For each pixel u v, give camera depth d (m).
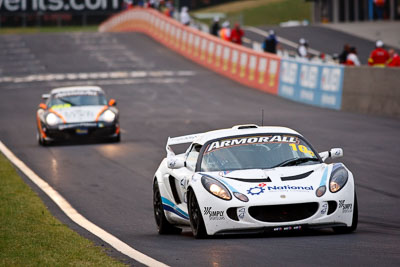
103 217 43.16
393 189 48.03
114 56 186.88
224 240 31.06
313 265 24.83
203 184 31.53
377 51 113.56
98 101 83.69
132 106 115.06
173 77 151.75
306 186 30.88
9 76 160.38
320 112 99.44
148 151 72.69
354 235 31.44
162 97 125.00
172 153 38.31
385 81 92.44
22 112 112.81
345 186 31.11
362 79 97.31
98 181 57.34
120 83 144.88
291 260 25.84
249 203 30.30
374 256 26.06
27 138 87.19
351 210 31.08
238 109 106.75
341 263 24.95
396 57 104.31
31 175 60.84
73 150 76.19
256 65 135.88
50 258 28.05
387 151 64.69
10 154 74.12
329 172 31.80
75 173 61.59
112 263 26.64
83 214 44.28
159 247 31.03
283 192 30.55
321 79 107.88
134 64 172.88
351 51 117.94
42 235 34.56
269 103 113.38
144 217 42.88
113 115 80.69
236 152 33.81
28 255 28.89
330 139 73.75
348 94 100.38
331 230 33.28
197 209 31.56
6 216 40.94
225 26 169.88
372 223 36.72
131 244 32.66
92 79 151.75
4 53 197.50
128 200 49.00
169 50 195.50
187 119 97.25
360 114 95.00
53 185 55.91
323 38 199.00
